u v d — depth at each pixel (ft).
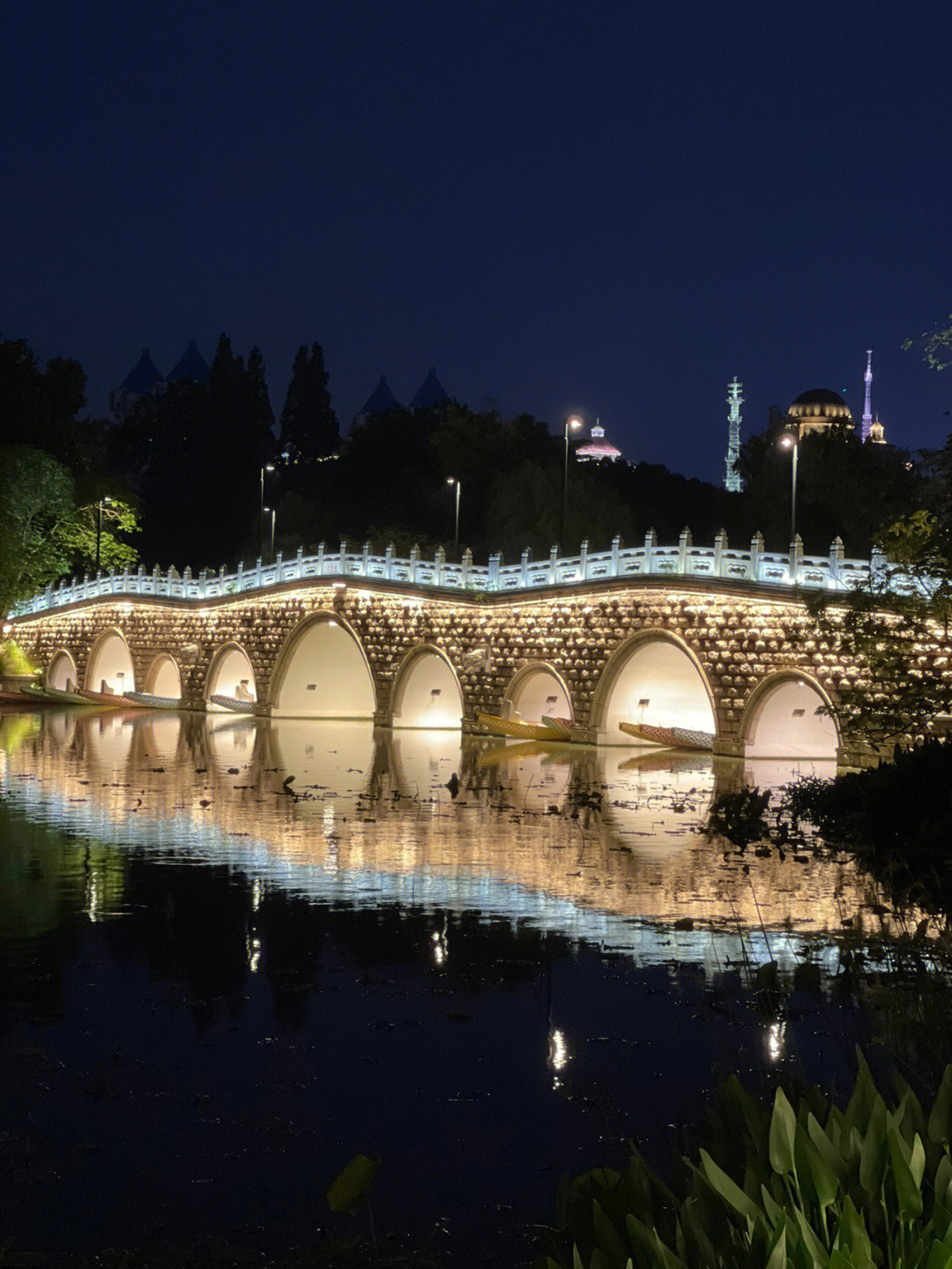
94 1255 24.64
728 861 64.23
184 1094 32.81
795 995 40.09
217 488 338.34
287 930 49.57
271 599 184.44
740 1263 12.64
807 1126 13.78
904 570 70.03
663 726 141.59
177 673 219.20
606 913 52.26
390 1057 35.37
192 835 71.82
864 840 58.23
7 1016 39.06
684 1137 29.07
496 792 93.71
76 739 141.08
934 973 40.60
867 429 338.95
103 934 49.01
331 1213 26.43
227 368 345.92
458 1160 28.84
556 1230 14.78
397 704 166.81
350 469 318.45
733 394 391.86
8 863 62.80
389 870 61.52
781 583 121.49
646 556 133.69
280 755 123.95
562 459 294.05
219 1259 24.49
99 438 385.91
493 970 43.93
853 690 69.72
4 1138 30.12
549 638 145.59
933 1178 14.10
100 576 242.37
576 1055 35.24
